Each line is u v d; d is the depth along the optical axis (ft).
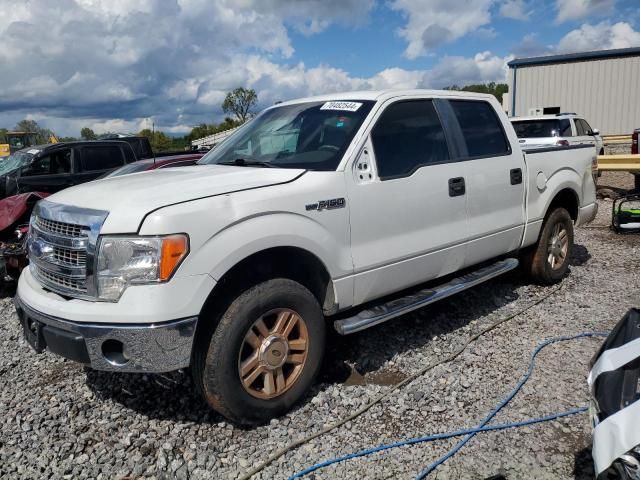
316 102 14.51
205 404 11.89
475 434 10.52
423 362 13.61
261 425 11.09
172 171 13.14
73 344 9.87
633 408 6.67
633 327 8.09
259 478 9.53
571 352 13.83
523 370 12.98
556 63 77.41
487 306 17.35
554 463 9.61
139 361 9.61
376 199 12.44
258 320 10.62
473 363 13.43
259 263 11.23
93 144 36.58
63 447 10.56
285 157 13.06
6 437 11.01
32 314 10.69
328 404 11.76
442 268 14.32
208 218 9.91
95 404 12.13
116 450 10.44
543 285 19.15
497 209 15.83
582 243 26.07
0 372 14.06
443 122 14.80
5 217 21.35
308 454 10.12
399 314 12.87
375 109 13.15
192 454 10.20
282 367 11.21
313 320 11.48
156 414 11.62
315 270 11.85
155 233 9.48
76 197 11.10
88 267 9.82
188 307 9.67
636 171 37.11
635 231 27.45
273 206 10.69
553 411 11.18
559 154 18.83
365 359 13.76
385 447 10.15
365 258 12.31
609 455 6.59
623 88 74.43
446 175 14.11
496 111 16.72
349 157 12.21
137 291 9.51
